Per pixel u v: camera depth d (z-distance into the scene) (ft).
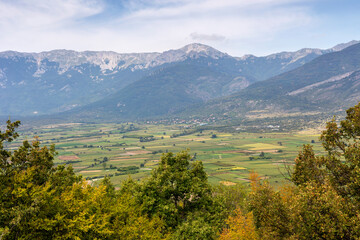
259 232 92.79
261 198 92.02
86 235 102.06
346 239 71.36
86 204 106.83
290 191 111.75
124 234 107.86
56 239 92.89
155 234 115.34
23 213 86.38
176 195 147.95
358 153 86.63
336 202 73.87
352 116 94.79
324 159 98.58
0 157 105.29
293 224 78.79
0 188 93.30
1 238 82.02
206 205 147.84
